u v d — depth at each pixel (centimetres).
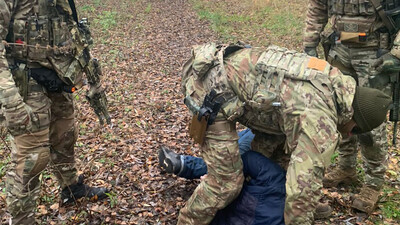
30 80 247
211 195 238
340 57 309
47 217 298
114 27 1245
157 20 1395
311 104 207
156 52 962
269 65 221
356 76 308
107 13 1388
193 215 249
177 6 1680
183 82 258
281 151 292
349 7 289
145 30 1227
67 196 312
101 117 316
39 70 251
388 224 304
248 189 249
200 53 238
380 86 293
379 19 282
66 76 259
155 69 804
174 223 299
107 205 316
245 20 1325
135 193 336
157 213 310
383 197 339
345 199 334
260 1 1484
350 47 300
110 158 399
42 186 333
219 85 227
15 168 252
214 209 241
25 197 255
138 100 600
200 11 1523
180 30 1238
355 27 291
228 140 231
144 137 462
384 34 283
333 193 341
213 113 226
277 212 238
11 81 218
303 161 202
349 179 352
